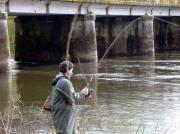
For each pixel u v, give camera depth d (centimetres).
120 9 6266
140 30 6850
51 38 5709
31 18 5766
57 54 5688
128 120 2341
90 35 5438
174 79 4000
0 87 3422
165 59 6069
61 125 1241
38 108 2603
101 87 3500
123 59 6066
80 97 1259
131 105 2792
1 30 4212
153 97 3091
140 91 3338
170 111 2625
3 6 4316
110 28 6738
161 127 2233
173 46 7994
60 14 5225
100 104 2792
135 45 6894
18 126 1795
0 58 4188
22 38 5806
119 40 6812
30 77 4012
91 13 5447
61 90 1234
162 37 7900
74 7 5275
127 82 3794
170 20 7950
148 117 2456
